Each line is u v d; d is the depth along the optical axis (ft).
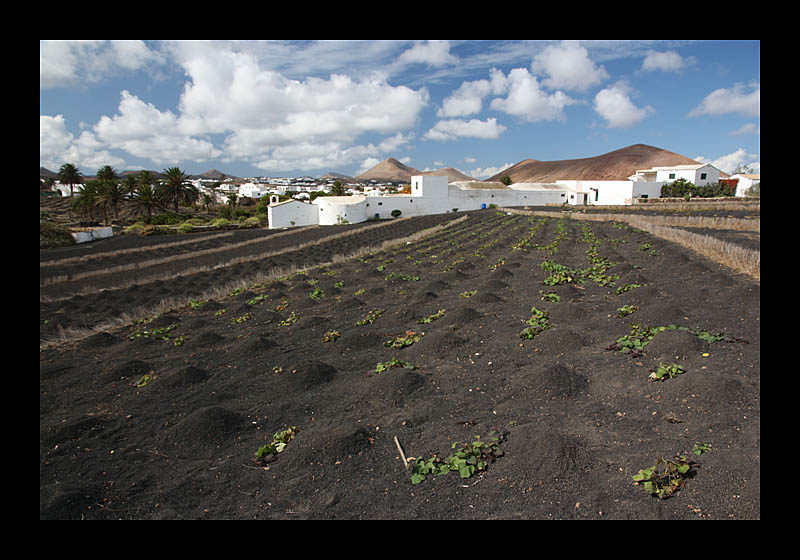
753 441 13.25
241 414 19.62
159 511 13.43
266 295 47.39
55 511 13.24
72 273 85.51
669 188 193.77
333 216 189.37
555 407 17.24
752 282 30.76
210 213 276.21
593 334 24.59
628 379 18.49
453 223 127.65
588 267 45.09
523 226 99.45
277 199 220.64
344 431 16.31
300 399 20.75
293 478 14.47
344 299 39.32
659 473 12.45
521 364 21.86
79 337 36.73
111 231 174.50
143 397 22.52
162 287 62.44
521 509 12.04
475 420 16.98
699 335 21.48
